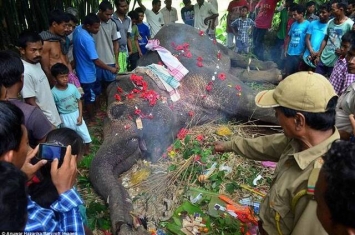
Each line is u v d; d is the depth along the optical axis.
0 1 6.47
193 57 5.95
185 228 3.52
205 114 5.54
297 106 1.91
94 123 5.76
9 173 1.30
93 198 4.05
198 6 9.13
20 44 3.63
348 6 6.18
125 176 4.43
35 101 3.77
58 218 1.79
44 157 1.98
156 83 5.27
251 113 5.46
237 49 8.88
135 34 7.40
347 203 1.13
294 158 1.98
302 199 1.88
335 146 1.24
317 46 6.57
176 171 4.30
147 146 4.66
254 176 4.30
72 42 5.60
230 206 3.79
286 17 8.48
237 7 8.82
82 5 7.54
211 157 4.61
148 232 3.36
